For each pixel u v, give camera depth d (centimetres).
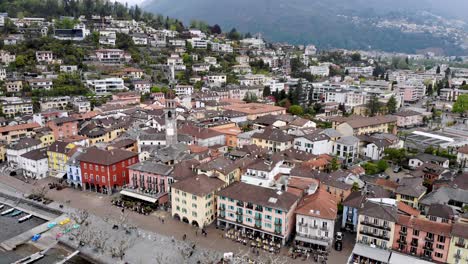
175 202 13238
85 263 11038
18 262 11019
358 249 10938
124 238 12106
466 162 18312
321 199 11725
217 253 11169
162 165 14825
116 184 15700
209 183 13175
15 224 13400
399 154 18600
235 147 19825
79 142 18662
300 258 10888
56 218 13562
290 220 11912
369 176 16000
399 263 10262
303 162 16512
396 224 10788
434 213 11762
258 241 11688
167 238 12081
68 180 16500
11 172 17762
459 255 10056
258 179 13675
